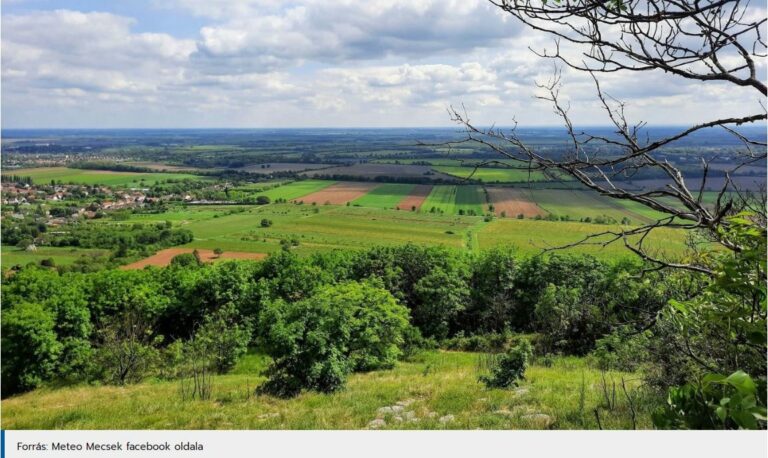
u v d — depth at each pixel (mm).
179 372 26953
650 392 10359
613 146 3170
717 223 2812
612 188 2883
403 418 12758
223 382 22875
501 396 14430
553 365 23234
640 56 2725
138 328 31094
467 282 39344
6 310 29391
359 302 26797
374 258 43375
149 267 43469
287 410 14719
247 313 37844
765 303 3006
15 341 28406
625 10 2766
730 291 3254
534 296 36688
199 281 37625
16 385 28734
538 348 28156
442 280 36344
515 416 11656
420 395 15719
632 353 10375
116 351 26438
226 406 15992
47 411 16859
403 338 31141
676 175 2898
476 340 34094
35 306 30188
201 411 15250
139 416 15008
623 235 3066
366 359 25734
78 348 30094
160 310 36156
